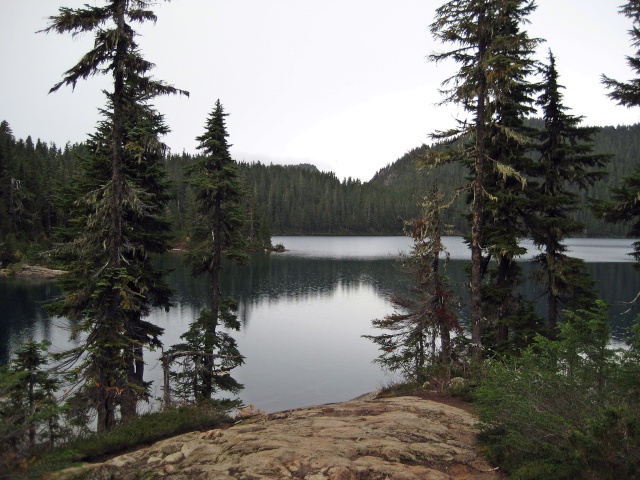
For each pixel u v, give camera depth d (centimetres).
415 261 1762
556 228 1565
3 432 691
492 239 1532
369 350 2822
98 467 598
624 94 1207
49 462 634
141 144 1234
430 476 554
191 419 845
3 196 6425
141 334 1667
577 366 633
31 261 5681
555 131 1644
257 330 3312
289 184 18825
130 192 1240
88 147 1584
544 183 1659
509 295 1642
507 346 1600
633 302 1296
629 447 454
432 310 1684
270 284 5522
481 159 1400
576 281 1596
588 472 464
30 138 10269
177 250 8531
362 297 4672
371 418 828
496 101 1340
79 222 1533
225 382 1848
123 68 1109
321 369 2470
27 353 1212
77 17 1081
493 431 688
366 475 545
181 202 10419
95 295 1166
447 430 761
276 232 16838
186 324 3344
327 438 689
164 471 585
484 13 1284
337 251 10375
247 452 623
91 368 1231
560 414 590
